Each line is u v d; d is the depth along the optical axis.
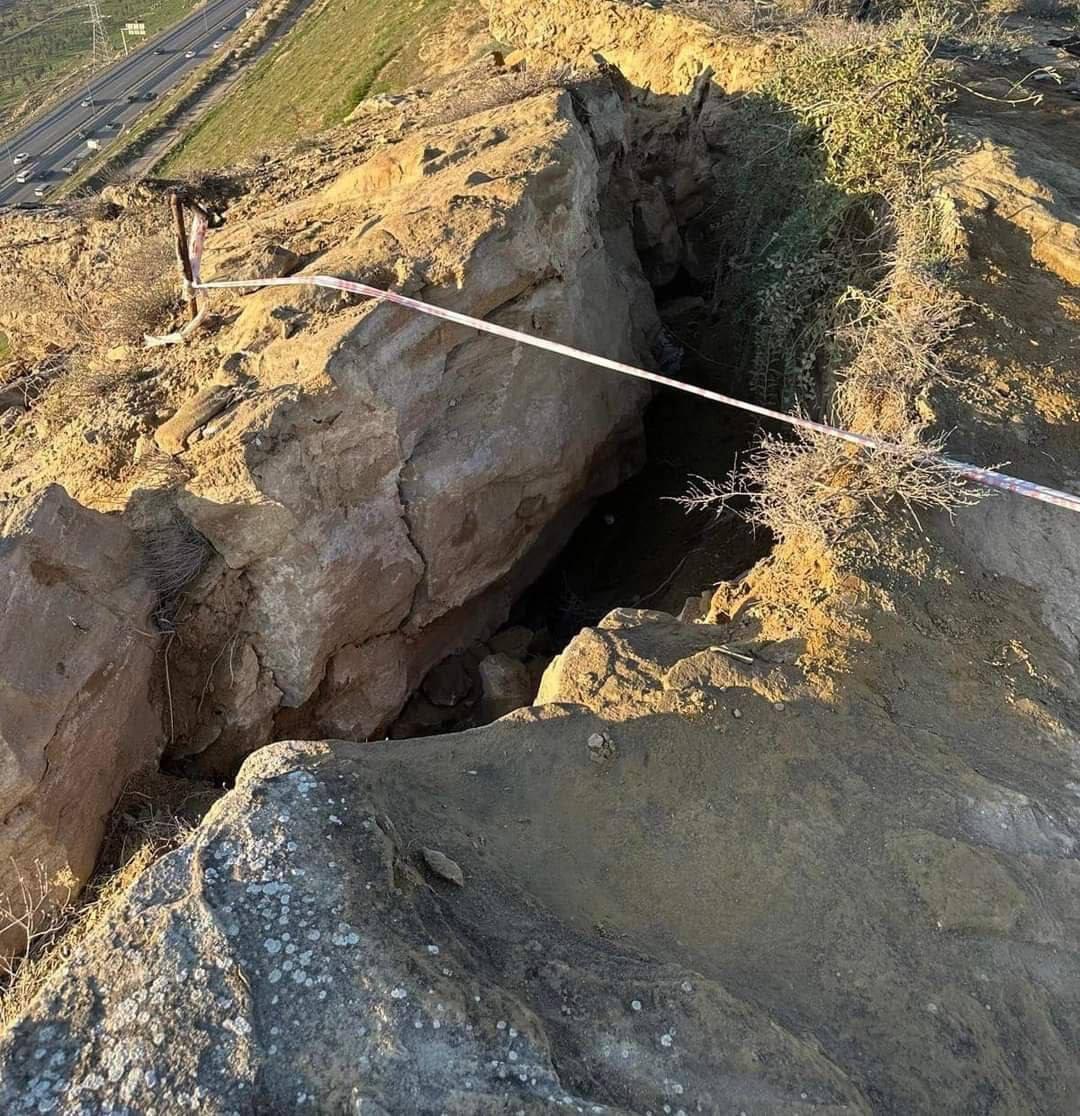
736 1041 2.75
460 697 6.85
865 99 7.31
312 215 7.62
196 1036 2.54
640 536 8.01
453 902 3.08
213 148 25.25
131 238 9.77
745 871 3.55
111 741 4.64
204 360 5.97
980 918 3.39
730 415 8.55
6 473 6.46
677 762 3.92
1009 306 6.31
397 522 5.90
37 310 10.23
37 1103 2.46
